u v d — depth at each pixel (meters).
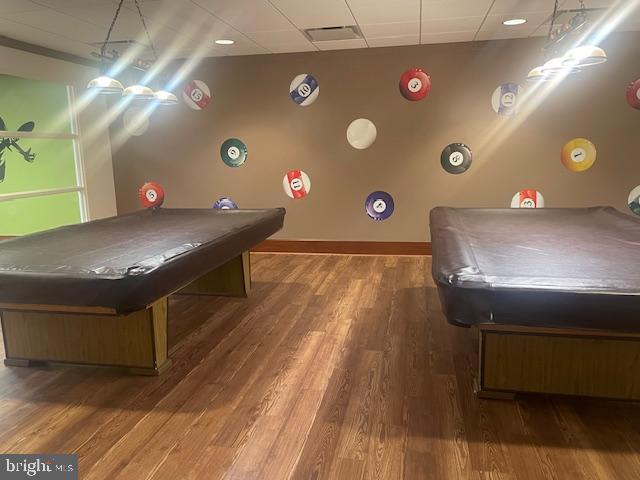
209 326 3.40
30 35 4.42
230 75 5.58
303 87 5.44
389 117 5.33
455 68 5.09
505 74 4.99
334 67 5.33
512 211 3.90
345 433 2.09
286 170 5.67
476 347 2.98
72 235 3.24
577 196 5.11
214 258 2.86
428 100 5.21
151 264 2.22
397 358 2.84
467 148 5.23
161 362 2.69
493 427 2.12
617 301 1.79
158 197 6.05
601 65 4.79
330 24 4.14
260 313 3.66
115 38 4.56
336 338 3.15
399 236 5.56
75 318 2.67
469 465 1.87
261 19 3.95
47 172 5.87
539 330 2.17
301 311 3.70
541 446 1.98
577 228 3.18
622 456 1.91
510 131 5.10
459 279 1.93
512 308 1.87
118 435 2.10
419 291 4.16
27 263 2.43
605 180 5.01
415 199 5.45
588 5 3.70
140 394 2.45
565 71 2.97
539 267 2.19
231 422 2.19
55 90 5.52
